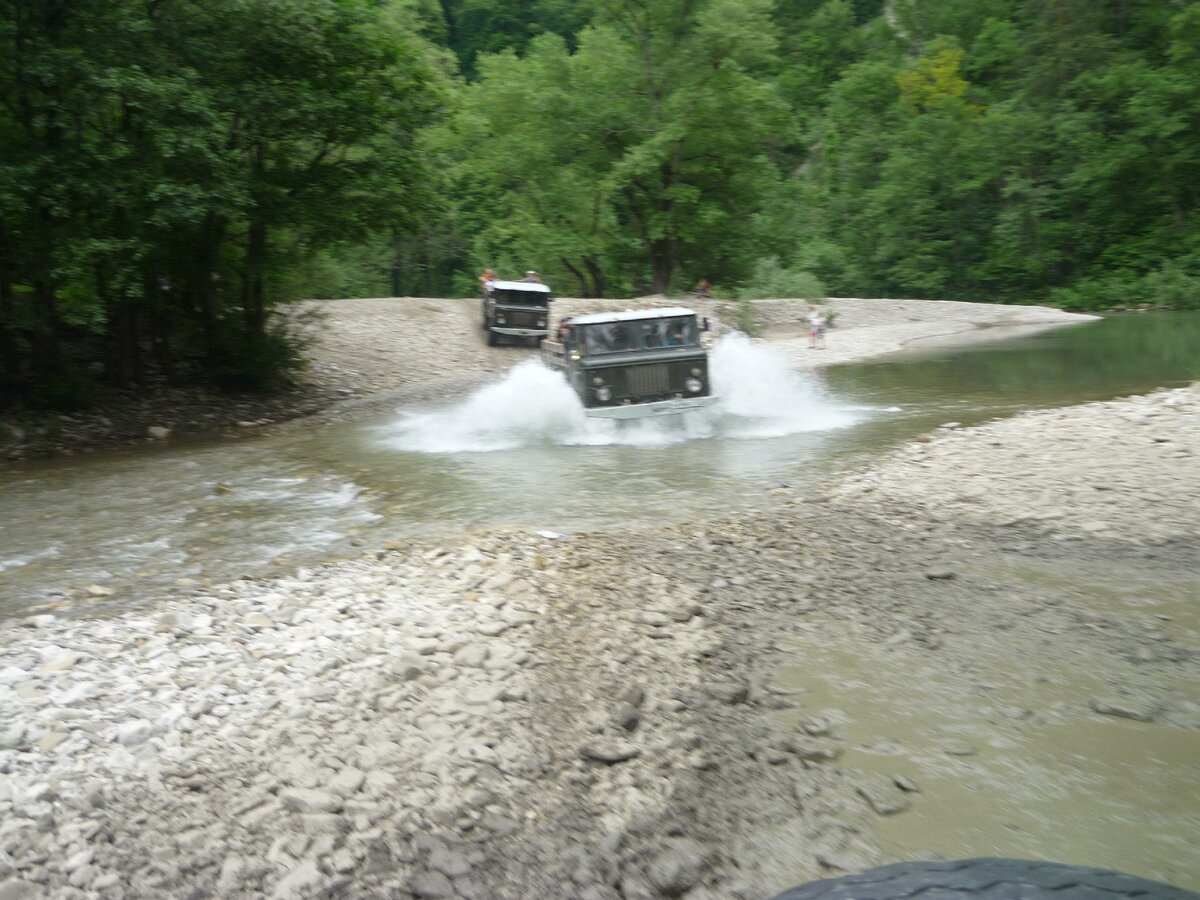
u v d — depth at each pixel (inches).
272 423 826.8
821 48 3993.6
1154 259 2404.0
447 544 385.7
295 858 181.5
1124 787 204.5
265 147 877.2
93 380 825.5
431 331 1365.7
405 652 267.4
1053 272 2632.9
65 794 203.2
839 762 217.2
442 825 191.2
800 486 473.4
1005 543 369.4
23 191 676.7
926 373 992.9
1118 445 506.9
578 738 224.5
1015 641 280.2
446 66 2146.9
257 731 229.9
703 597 315.9
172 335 944.3
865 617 299.9
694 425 674.8
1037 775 210.2
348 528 438.9
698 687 252.4
